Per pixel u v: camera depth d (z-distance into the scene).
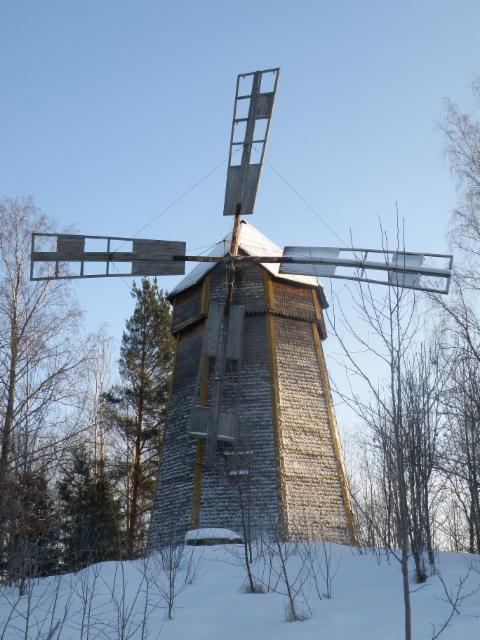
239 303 24.61
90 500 28.92
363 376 11.25
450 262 20.80
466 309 18.34
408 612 9.51
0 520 17.20
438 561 15.09
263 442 22.80
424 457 13.98
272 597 13.72
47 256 23.72
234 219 24.69
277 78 25.05
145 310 36.19
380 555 16.28
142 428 34.41
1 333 23.20
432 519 15.39
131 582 15.40
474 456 15.09
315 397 24.20
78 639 12.14
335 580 14.63
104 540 26.80
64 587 15.32
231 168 25.05
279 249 26.17
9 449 19.55
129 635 11.73
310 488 22.56
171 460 23.83
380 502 19.50
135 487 32.34
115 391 34.53
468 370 16.06
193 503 22.06
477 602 12.04
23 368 22.58
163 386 34.72
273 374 23.75
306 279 25.47
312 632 11.41
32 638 12.26
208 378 23.73
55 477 31.31
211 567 16.23
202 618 12.89
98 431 33.75
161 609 13.62
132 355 35.25
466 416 15.27
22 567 15.68
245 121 25.03
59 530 22.39
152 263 23.59
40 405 20.80
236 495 21.95
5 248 24.42
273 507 21.73
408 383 13.57
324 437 23.66
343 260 22.48
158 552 18.31
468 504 17.86
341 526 22.38
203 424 22.48
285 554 16.09
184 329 25.97
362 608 12.48
